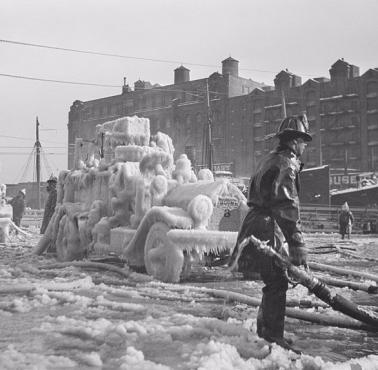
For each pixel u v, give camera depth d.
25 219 40.84
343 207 24.67
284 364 3.00
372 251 14.95
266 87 67.56
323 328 4.23
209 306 5.05
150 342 3.51
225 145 66.81
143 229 7.23
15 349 3.29
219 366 2.87
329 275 7.94
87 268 8.41
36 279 6.98
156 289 6.00
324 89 60.66
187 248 6.53
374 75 57.56
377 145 56.69
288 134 3.54
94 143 10.57
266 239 3.41
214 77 69.38
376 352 3.47
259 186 3.49
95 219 8.85
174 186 7.90
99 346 3.40
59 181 10.51
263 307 3.52
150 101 77.12
